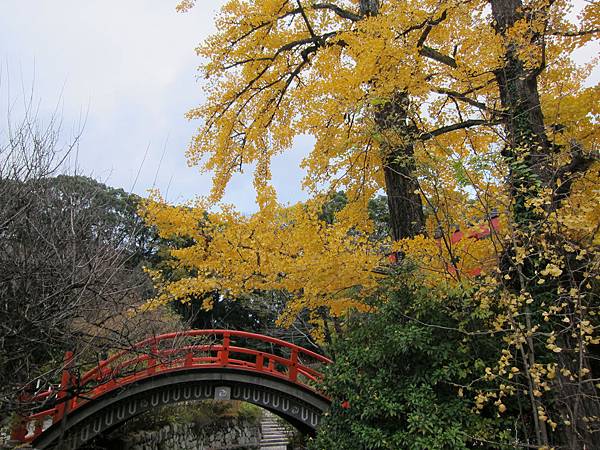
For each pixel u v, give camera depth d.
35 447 8.04
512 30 5.12
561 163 4.63
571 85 6.08
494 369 4.25
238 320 22.59
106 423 8.80
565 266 4.23
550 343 3.85
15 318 5.15
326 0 8.86
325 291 5.84
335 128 6.21
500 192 4.49
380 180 7.60
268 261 5.56
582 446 4.08
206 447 15.73
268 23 7.88
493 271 4.56
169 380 9.20
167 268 13.41
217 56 8.04
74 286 5.36
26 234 5.51
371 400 5.40
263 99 8.69
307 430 10.76
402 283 5.59
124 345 6.87
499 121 5.36
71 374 7.18
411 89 5.39
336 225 5.55
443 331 5.29
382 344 5.55
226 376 9.57
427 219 7.02
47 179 6.17
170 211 5.81
